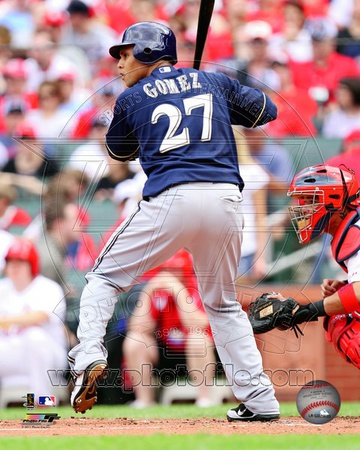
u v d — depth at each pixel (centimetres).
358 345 1448
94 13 3812
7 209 2892
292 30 3644
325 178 1416
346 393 2583
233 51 3444
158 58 1471
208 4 1666
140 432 1331
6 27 3788
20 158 2992
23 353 2534
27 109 3288
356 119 3284
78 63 3406
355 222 1408
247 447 1016
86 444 1084
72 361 1384
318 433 1257
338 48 3538
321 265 2652
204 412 1902
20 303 2580
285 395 2559
